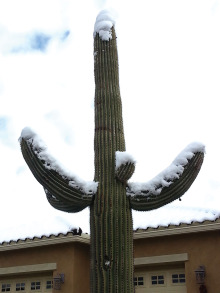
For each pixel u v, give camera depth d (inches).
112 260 174.7
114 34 232.7
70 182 183.0
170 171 188.9
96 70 222.8
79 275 408.2
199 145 192.7
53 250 418.3
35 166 183.3
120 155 189.6
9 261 438.3
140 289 394.9
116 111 209.8
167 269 390.9
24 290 433.1
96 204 184.5
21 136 190.1
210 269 362.0
